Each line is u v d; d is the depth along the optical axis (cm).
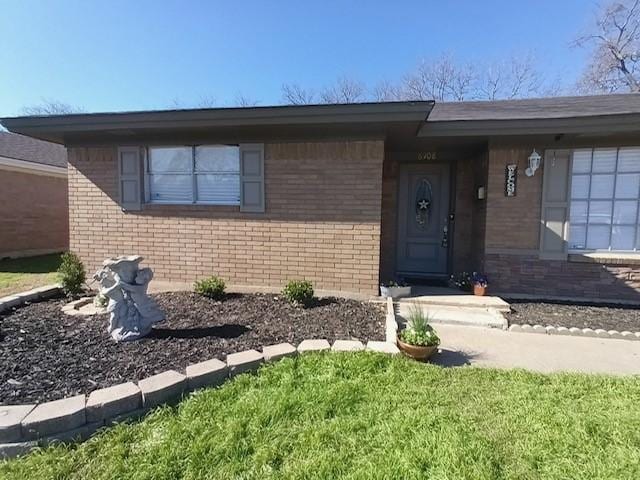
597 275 561
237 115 489
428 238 727
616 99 682
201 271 591
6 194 1020
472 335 425
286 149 553
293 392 264
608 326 447
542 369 332
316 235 555
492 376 303
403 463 193
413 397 262
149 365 297
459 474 185
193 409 244
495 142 573
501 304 512
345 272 552
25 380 269
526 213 574
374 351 332
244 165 565
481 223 616
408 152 702
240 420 231
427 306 525
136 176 594
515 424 230
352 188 541
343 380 284
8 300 470
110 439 217
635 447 209
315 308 484
